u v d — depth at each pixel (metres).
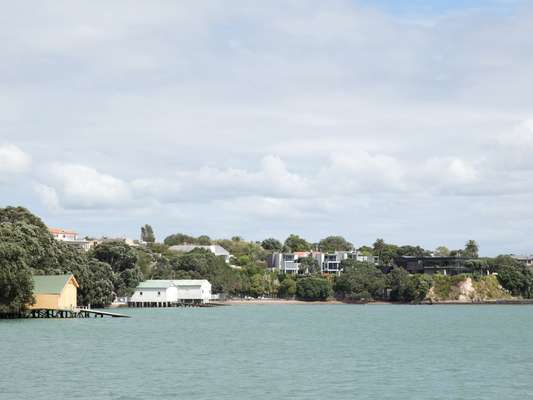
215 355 86.00
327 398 57.44
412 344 104.50
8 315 139.12
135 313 190.25
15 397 56.19
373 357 85.75
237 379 66.50
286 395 58.50
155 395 57.75
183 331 124.44
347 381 66.00
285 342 105.62
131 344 97.25
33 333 108.69
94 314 163.12
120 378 66.00
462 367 76.50
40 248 148.12
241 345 99.56
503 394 59.84
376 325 151.88
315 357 85.19
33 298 134.88
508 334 126.75
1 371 69.12
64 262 160.62
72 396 56.78
